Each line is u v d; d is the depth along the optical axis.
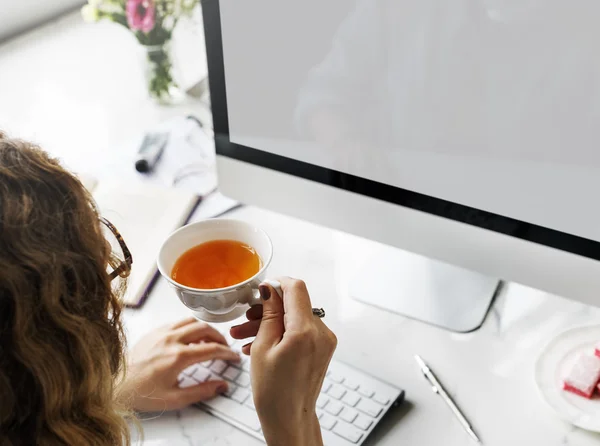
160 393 0.80
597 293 0.74
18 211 0.49
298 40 0.77
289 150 0.85
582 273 0.74
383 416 0.77
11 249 0.48
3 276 0.47
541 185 0.71
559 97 0.66
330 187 0.84
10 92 1.39
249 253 0.70
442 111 0.72
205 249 0.70
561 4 0.62
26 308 0.48
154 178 1.15
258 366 0.63
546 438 0.76
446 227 0.79
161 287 0.97
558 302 0.90
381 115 0.76
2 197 0.49
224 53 0.82
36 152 0.53
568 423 0.77
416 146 0.76
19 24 1.58
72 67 1.46
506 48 0.66
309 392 0.65
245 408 0.80
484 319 0.89
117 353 0.60
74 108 1.33
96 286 0.54
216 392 0.81
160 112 1.31
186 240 0.70
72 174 0.54
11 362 0.50
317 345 0.62
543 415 0.78
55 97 1.37
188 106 1.32
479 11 0.65
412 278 0.94
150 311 0.94
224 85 0.85
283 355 0.61
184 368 0.82
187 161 1.17
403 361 0.85
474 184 0.75
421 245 0.82
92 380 0.54
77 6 1.67
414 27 0.69
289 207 0.89
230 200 1.09
